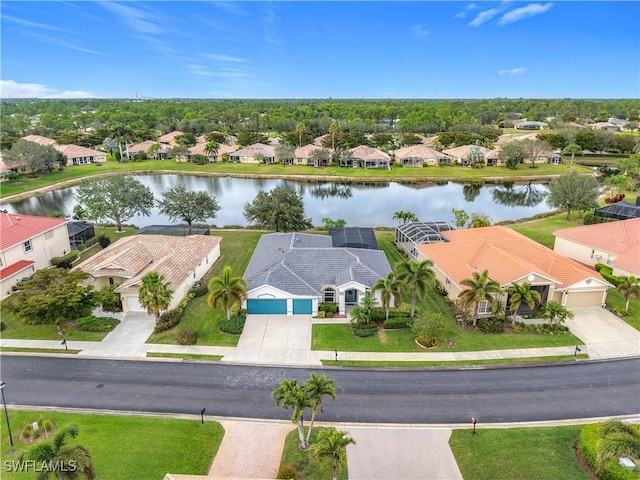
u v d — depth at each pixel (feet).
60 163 395.14
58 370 107.96
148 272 136.26
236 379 105.19
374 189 351.67
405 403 96.89
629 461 75.15
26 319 112.37
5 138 447.83
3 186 328.90
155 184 359.87
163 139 513.04
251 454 82.43
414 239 181.47
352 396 99.14
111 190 207.82
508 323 130.82
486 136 510.99
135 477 76.48
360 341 121.49
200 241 173.58
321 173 393.09
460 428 89.51
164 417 92.02
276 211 189.88
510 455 82.23
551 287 136.98
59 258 171.12
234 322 127.24
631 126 610.65
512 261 139.85
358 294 138.21
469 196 326.65
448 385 103.30
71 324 128.47
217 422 90.84
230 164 429.79
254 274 141.38
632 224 169.89
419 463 80.53
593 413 94.27
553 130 536.83
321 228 226.99
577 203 228.63
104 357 113.29
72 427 66.95
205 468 79.15
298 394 77.82
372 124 636.07
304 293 133.59
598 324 130.31
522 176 383.65
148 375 106.32
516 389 102.06
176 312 132.16
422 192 340.18
